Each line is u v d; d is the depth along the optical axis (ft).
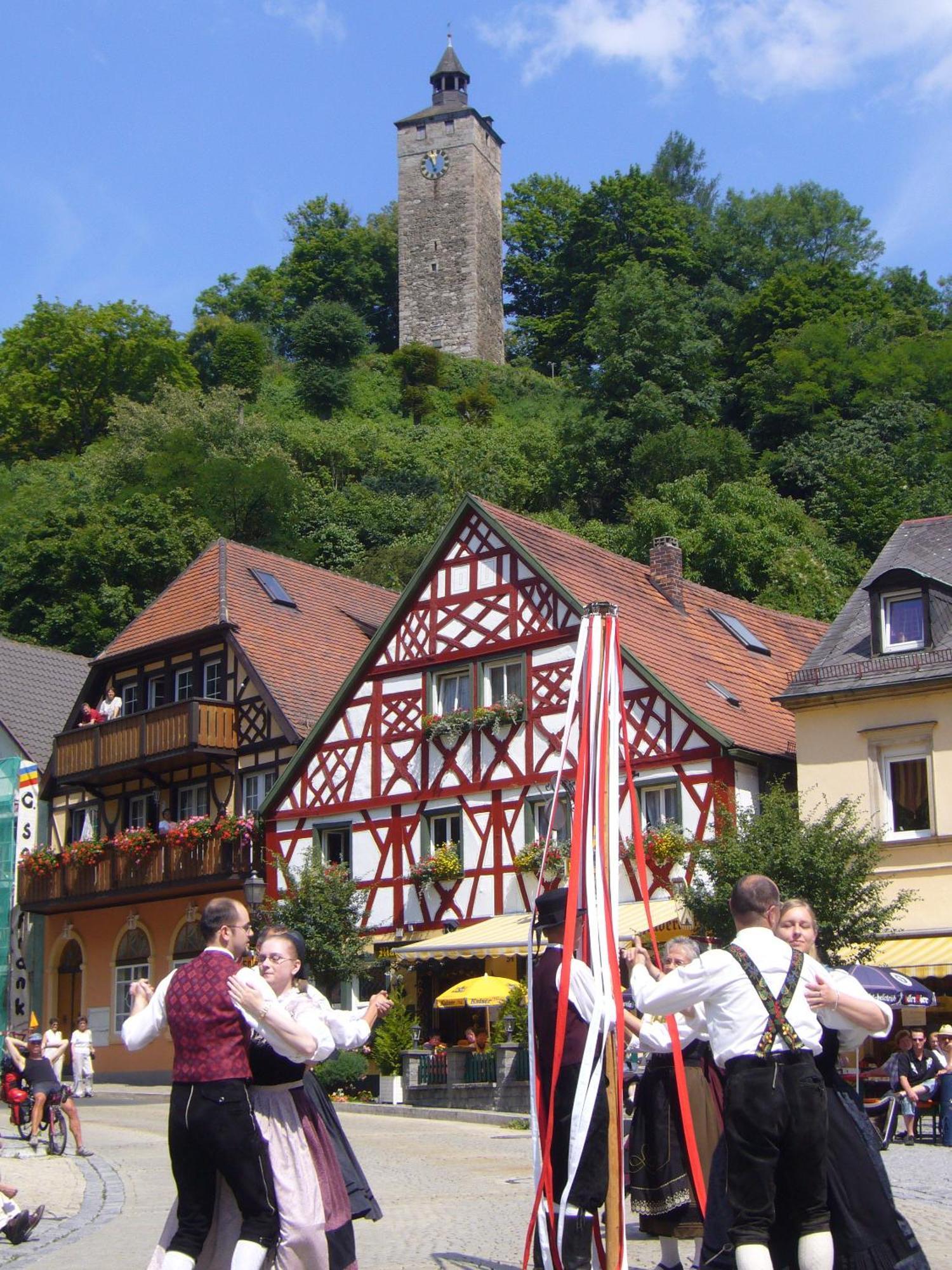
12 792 125.49
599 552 104.06
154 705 116.88
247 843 103.86
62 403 266.57
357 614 126.93
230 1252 21.97
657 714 88.58
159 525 184.44
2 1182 47.62
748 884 22.04
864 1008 21.03
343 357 314.35
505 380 303.27
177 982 22.45
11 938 122.01
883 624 84.89
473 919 93.09
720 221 308.19
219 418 230.48
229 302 363.35
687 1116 25.12
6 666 134.41
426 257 322.96
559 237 346.74
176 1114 21.88
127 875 110.32
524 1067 74.95
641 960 24.52
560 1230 24.13
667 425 212.84
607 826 26.18
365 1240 34.50
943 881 79.71
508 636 95.20
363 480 231.09
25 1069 59.88
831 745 84.07
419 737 97.91
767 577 160.76
